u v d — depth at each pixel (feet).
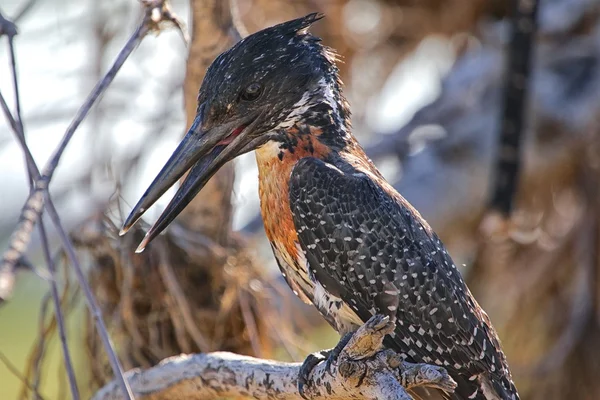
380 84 56.24
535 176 49.70
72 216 41.45
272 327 37.55
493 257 49.70
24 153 24.47
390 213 31.09
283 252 32.81
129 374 32.53
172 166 31.45
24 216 22.81
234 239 37.63
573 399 49.88
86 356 36.78
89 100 25.81
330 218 30.99
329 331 47.26
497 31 51.98
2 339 66.49
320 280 31.37
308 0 53.01
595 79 50.34
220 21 33.76
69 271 35.96
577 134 49.42
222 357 30.86
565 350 48.83
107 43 46.06
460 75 51.57
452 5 55.06
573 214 50.21
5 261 21.24
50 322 35.73
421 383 26.45
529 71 43.70
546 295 50.06
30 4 31.55
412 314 30.58
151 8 29.27
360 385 26.94
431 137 49.60
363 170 31.99
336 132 32.53
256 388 30.19
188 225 37.06
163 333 36.73
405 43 56.29
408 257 30.68
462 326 30.58
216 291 36.94
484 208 48.32
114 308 36.58
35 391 31.45
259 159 32.58
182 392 31.73
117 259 36.17
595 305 49.57
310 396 28.68
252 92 31.42
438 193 47.96
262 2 51.21
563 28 51.34
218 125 31.65
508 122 43.91
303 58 31.81
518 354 50.47
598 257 49.65
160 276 36.37
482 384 30.86
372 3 55.62
